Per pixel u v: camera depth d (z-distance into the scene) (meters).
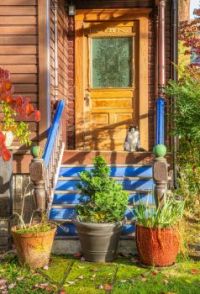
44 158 8.46
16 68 9.16
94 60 11.16
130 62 11.12
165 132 9.73
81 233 7.94
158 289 7.19
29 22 9.15
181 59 11.52
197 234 8.73
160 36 9.68
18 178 9.16
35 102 9.18
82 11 11.08
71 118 11.20
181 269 7.70
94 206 8.01
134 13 11.02
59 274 7.58
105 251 7.92
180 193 9.58
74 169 9.41
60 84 10.34
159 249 7.68
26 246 7.68
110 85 11.16
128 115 11.13
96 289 7.20
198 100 9.10
